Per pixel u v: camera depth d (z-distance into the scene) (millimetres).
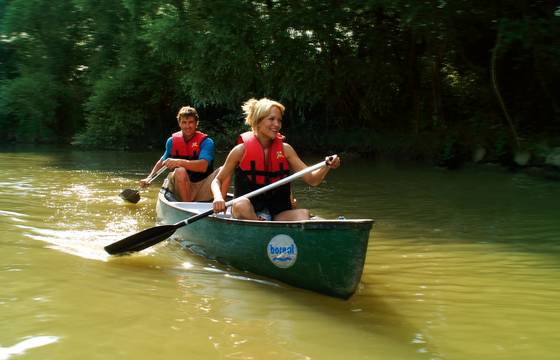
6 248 4316
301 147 14141
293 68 12555
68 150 14523
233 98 14047
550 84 10898
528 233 5055
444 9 9781
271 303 3285
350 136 13422
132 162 11367
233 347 2666
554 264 4113
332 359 2561
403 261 4195
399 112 13727
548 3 9742
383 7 10680
